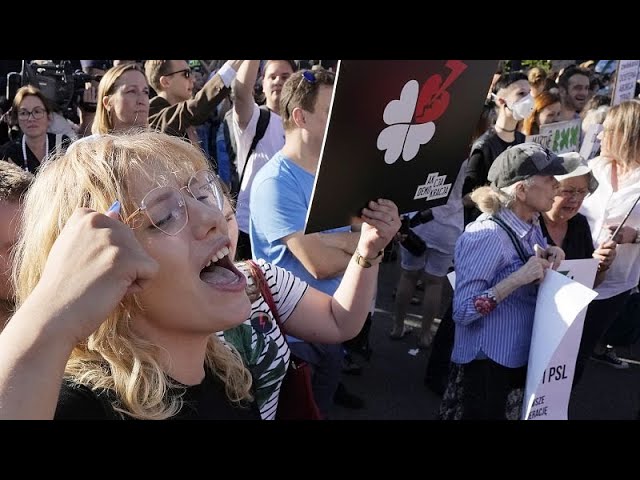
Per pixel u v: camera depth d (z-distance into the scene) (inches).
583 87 249.4
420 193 70.6
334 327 69.2
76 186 41.9
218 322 44.2
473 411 100.4
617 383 172.1
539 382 89.6
